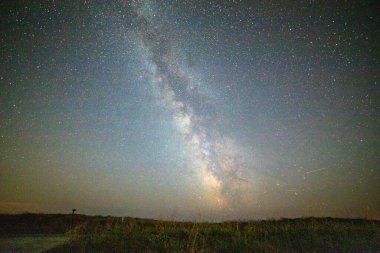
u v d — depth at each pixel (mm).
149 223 19109
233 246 10992
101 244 11750
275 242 11766
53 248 11688
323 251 10570
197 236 12656
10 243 13422
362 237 12039
